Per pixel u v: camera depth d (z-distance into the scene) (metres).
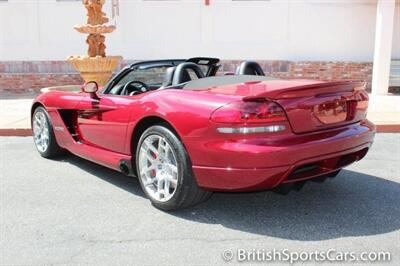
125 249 3.49
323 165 4.04
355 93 4.25
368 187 4.86
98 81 10.45
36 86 13.66
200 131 3.74
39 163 5.99
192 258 3.33
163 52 13.56
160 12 13.41
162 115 4.03
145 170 4.33
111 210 4.28
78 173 5.51
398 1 13.15
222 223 3.95
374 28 13.20
